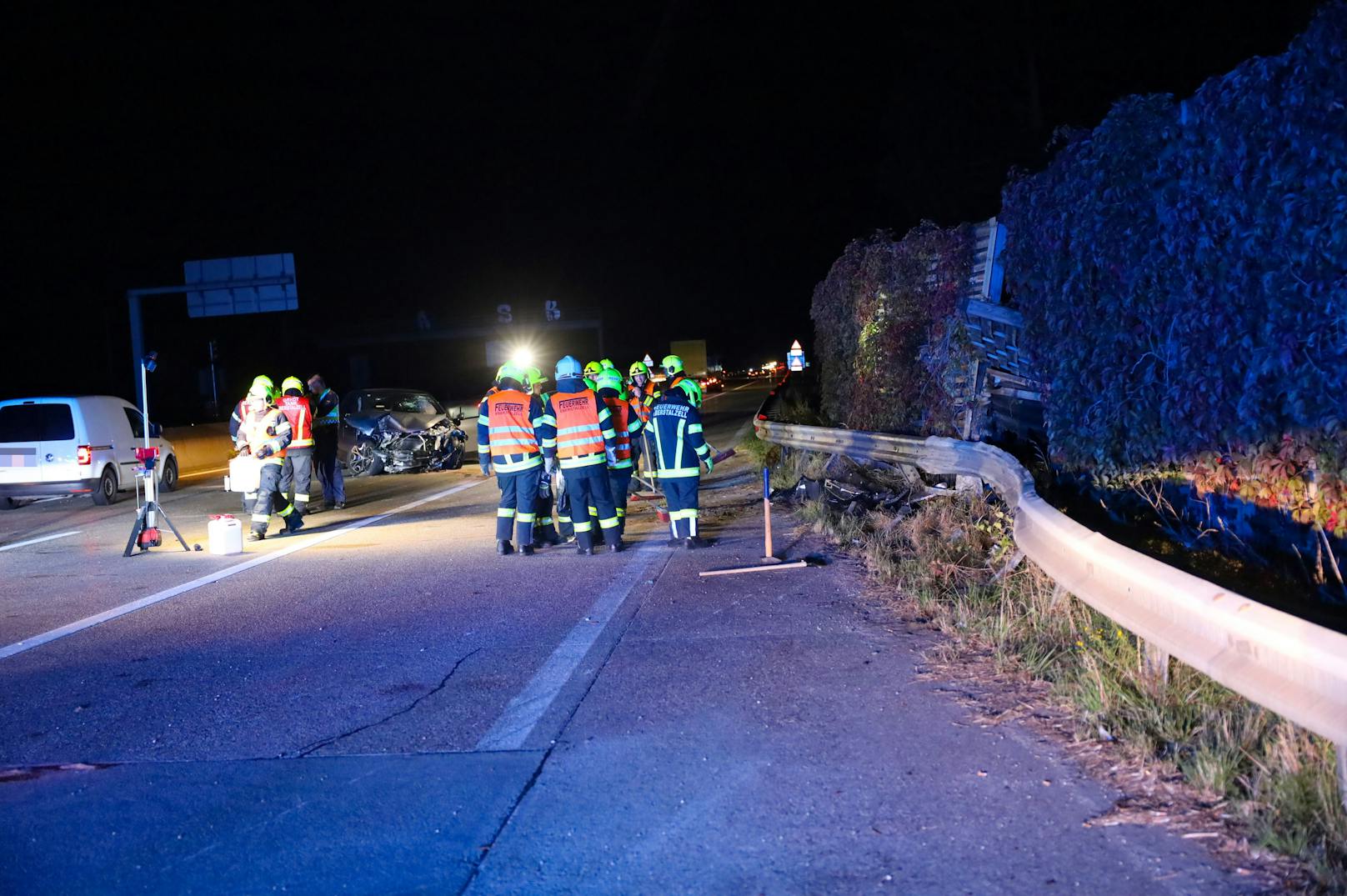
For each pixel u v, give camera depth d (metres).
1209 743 4.48
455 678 6.34
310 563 10.74
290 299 29.31
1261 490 6.48
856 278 14.57
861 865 3.81
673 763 4.85
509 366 11.02
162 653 7.21
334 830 4.30
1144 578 4.72
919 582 7.89
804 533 11.01
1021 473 8.07
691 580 8.88
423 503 16.38
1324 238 5.38
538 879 3.83
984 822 4.08
